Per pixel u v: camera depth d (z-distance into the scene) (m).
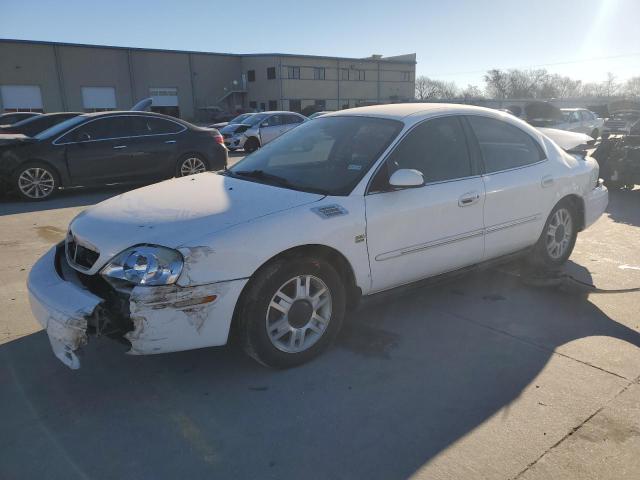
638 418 2.76
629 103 28.19
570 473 2.37
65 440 2.61
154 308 2.71
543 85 80.38
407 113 3.97
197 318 2.82
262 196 3.34
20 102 41.34
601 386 3.07
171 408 2.88
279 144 4.37
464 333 3.76
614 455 2.49
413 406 2.89
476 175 4.05
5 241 6.15
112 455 2.51
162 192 3.60
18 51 40.62
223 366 3.31
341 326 3.60
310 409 2.87
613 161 9.30
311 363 3.33
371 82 59.78
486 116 4.30
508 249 4.38
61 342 2.76
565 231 4.93
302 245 3.12
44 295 2.89
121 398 2.97
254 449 2.55
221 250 2.84
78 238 3.11
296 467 2.42
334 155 3.82
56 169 8.88
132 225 3.00
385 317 4.03
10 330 3.79
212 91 52.69
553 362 3.35
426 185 3.72
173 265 2.75
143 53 47.09
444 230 3.81
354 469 2.41
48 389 3.06
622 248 5.86
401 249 3.59
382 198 3.48
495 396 2.97
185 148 10.12
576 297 4.41
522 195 4.32
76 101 43.84
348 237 3.29
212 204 3.23
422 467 2.42
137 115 9.70
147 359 3.39
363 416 2.80
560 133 9.81
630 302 4.30
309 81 54.69
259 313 3.02
